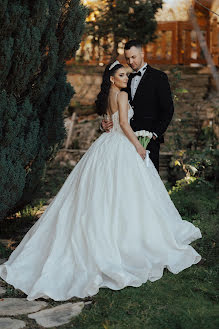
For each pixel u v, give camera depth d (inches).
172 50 517.3
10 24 149.5
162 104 172.1
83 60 484.7
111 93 148.6
